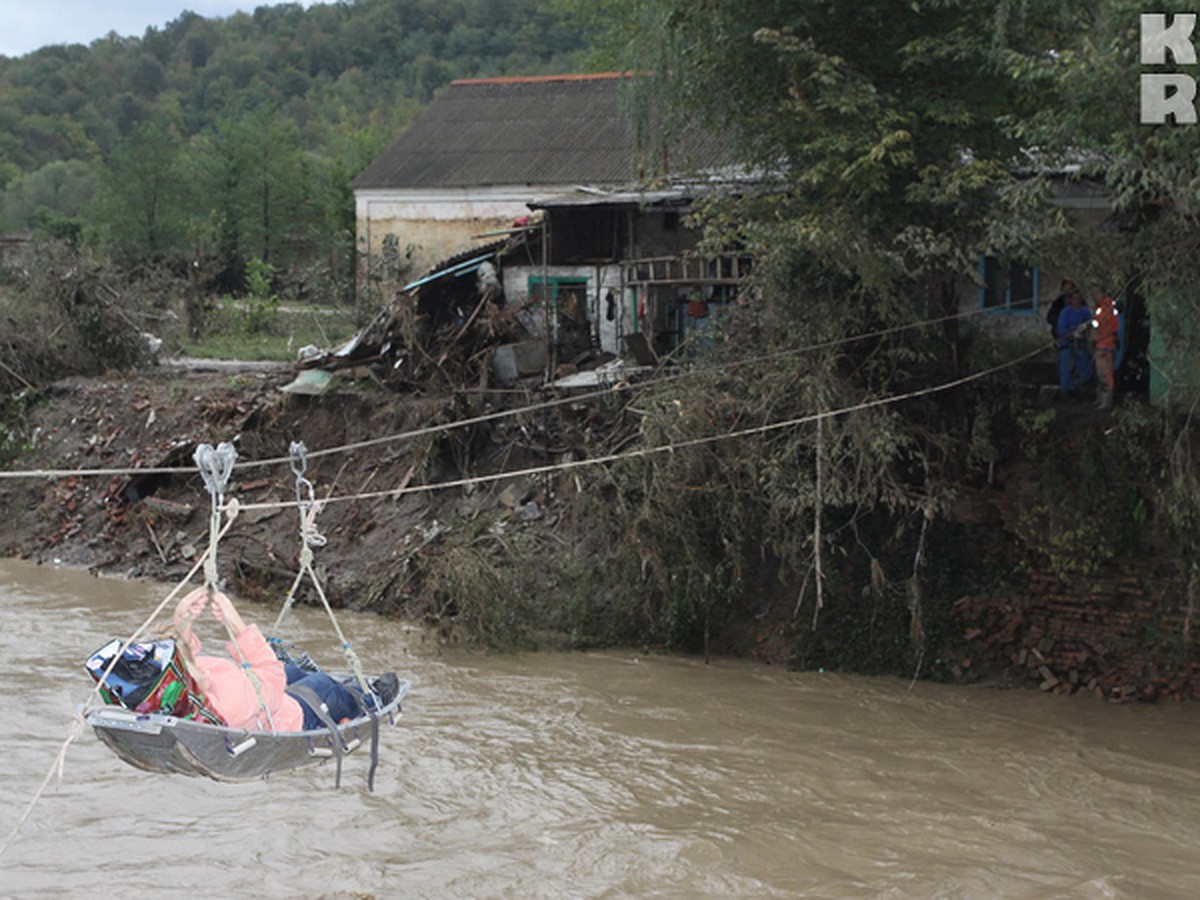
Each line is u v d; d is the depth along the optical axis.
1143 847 13.64
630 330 27.56
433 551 23.97
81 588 25.56
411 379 27.80
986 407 19.77
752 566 21.69
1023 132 16.44
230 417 29.47
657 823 14.30
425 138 43.38
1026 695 18.64
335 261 51.41
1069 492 18.92
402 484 26.03
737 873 13.04
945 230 18.66
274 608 24.28
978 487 19.89
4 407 32.03
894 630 20.08
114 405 31.17
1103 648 18.69
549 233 27.42
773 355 19.09
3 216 89.44
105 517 28.31
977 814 14.53
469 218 41.09
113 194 58.03
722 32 19.08
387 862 13.34
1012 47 17.92
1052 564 19.05
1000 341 21.03
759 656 20.70
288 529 26.52
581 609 21.88
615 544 21.98
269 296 53.66
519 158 41.09
